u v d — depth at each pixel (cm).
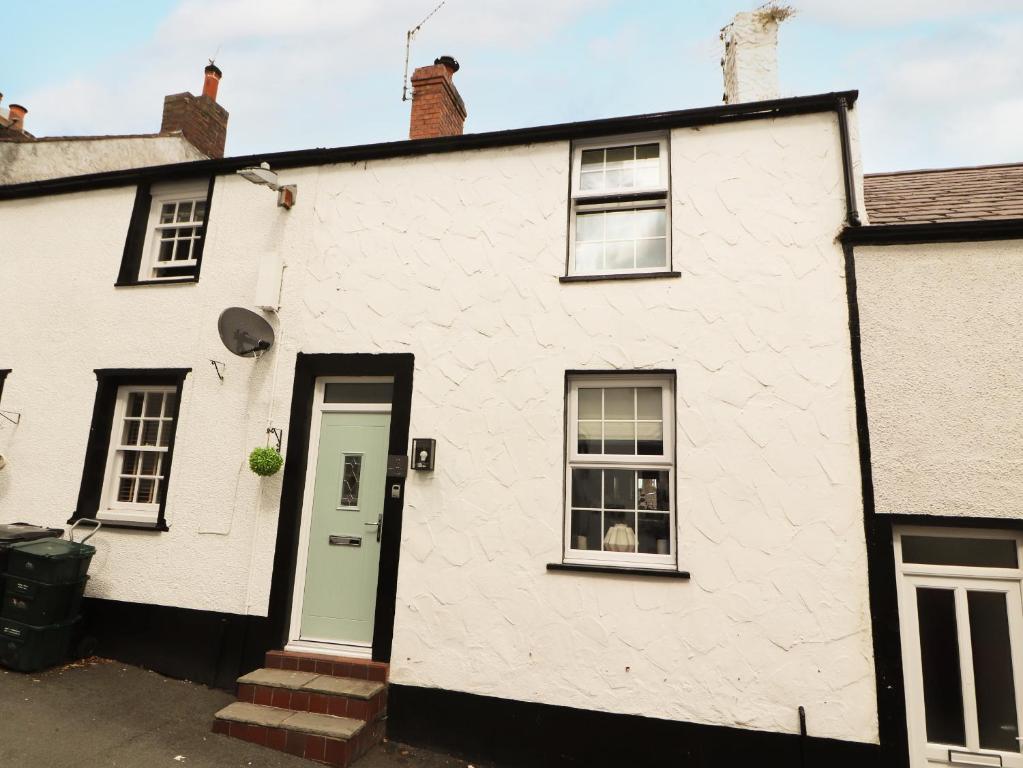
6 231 719
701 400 487
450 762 462
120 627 574
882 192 624
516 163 575
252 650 534
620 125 552
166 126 1000
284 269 607
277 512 557
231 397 593
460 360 543
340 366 571
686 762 435
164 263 671
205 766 401
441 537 512
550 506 496
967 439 443
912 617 441
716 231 516
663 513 496
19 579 530
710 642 448
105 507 621
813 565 443
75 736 420
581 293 529
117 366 637
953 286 467
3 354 679
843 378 467
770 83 655
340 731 431
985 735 420
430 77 724
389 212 595
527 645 477
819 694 425
